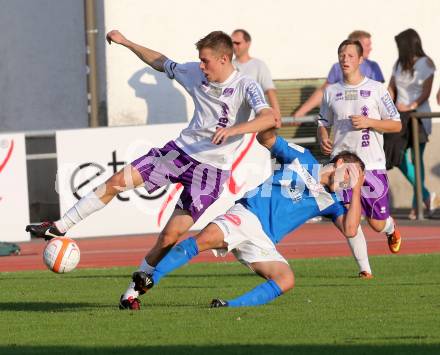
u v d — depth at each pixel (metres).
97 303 23.78
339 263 31.30
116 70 45.50
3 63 52.16
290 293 24.42
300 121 41.56
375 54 47.88
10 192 39.53
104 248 37.19
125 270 30.97
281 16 47.25
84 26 48.31
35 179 42.28
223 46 22.28
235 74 22.56
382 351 16.81
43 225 23.02
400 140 40.03
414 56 41.66
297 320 20.20
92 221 39.88
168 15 46.03
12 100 52.03
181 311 21.69
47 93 50.88
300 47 47.47
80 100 49.72
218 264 32.16
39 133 39.78
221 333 18.84
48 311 22.45
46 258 22.39
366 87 30.05
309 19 47.47
